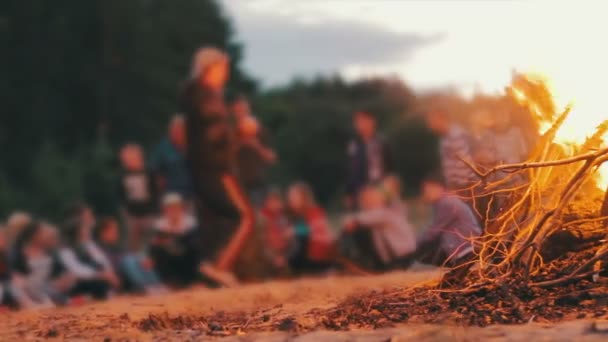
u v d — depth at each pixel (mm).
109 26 41000
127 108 41969
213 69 10977
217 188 11070
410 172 48406
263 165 12750
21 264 10438
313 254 12203
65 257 10688
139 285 11117
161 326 5484
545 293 5180
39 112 38188
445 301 5246
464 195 6262
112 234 11312
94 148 31688
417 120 48250
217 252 11109
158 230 11383
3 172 34438
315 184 50281
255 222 11219
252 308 6148
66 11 39906
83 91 40719
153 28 45656
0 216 27969
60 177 29156
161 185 13312
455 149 7824
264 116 52719
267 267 11352
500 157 7762
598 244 5512
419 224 15430
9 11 38375
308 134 50281
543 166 5262
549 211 5285
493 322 4789
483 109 7855
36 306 10133
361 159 13227
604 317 4715
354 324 5020
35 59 38625
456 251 5570
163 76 44125
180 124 12977
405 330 4613
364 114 13219
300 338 4617
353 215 12594
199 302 6914
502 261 5480
